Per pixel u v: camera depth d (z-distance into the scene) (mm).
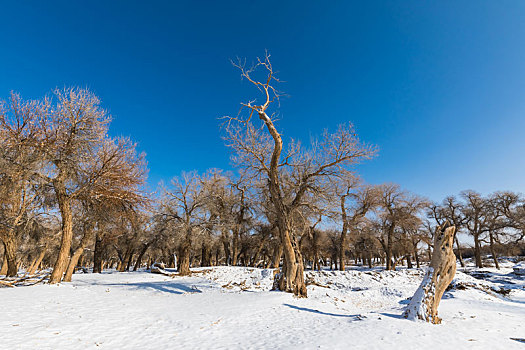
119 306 12578
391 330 9234
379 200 35594
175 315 11492
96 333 8312
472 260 59781
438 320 10547
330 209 18188
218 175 37375
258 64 17266
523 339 8742
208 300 15500
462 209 45781
